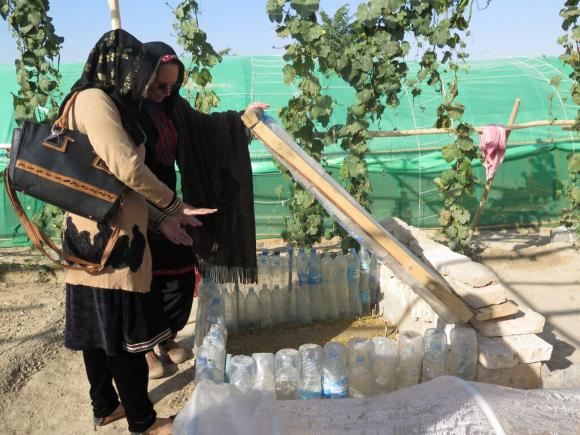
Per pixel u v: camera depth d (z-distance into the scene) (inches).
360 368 121.3
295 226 241.6
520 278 232.4
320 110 205.0
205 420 79.4
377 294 189.8
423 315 154.1
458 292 132.7
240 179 147.3
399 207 307.7
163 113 128.6
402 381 124.0
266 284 177.8
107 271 102.3
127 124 98.1
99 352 121.4
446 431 79.6
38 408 141.6
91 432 130.7
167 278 141.4
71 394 148.6
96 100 95.1
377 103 208.2
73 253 103.8
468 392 84.8
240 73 347.9
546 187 315.3
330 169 287.0
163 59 110.4
